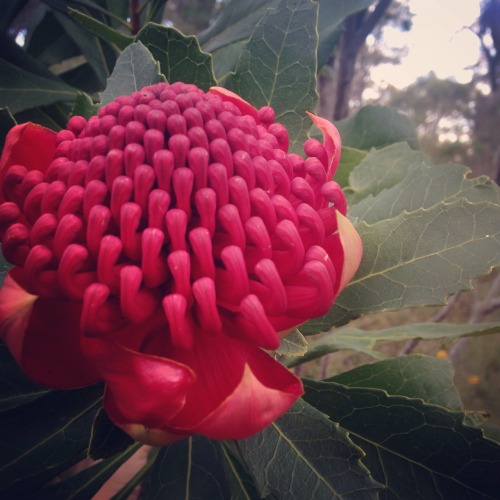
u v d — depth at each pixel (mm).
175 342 153
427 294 202
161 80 221
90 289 149
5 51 299
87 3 303
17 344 155
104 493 360
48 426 208
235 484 241
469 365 818
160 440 154
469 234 204
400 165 344
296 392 158
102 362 152
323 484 188
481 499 207
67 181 166
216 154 164
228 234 166
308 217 166
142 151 160
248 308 153
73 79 387
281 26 238
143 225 168
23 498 224
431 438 215
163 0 315
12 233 159
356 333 355
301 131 238
